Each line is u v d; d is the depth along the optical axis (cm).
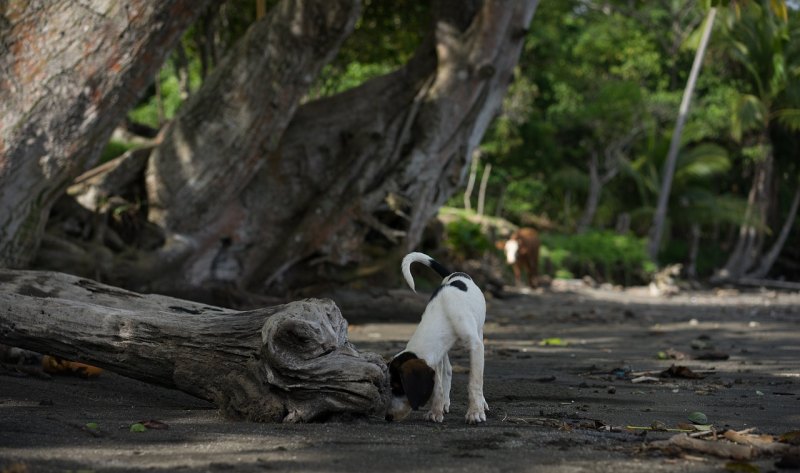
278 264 1544
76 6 959
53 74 969
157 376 610
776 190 4694
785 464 416
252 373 561
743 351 1132
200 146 1395
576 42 4434
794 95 3966
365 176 1570
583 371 897
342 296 1606
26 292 716
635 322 1711
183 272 1445
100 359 621
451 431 514
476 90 1598
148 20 986
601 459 436
